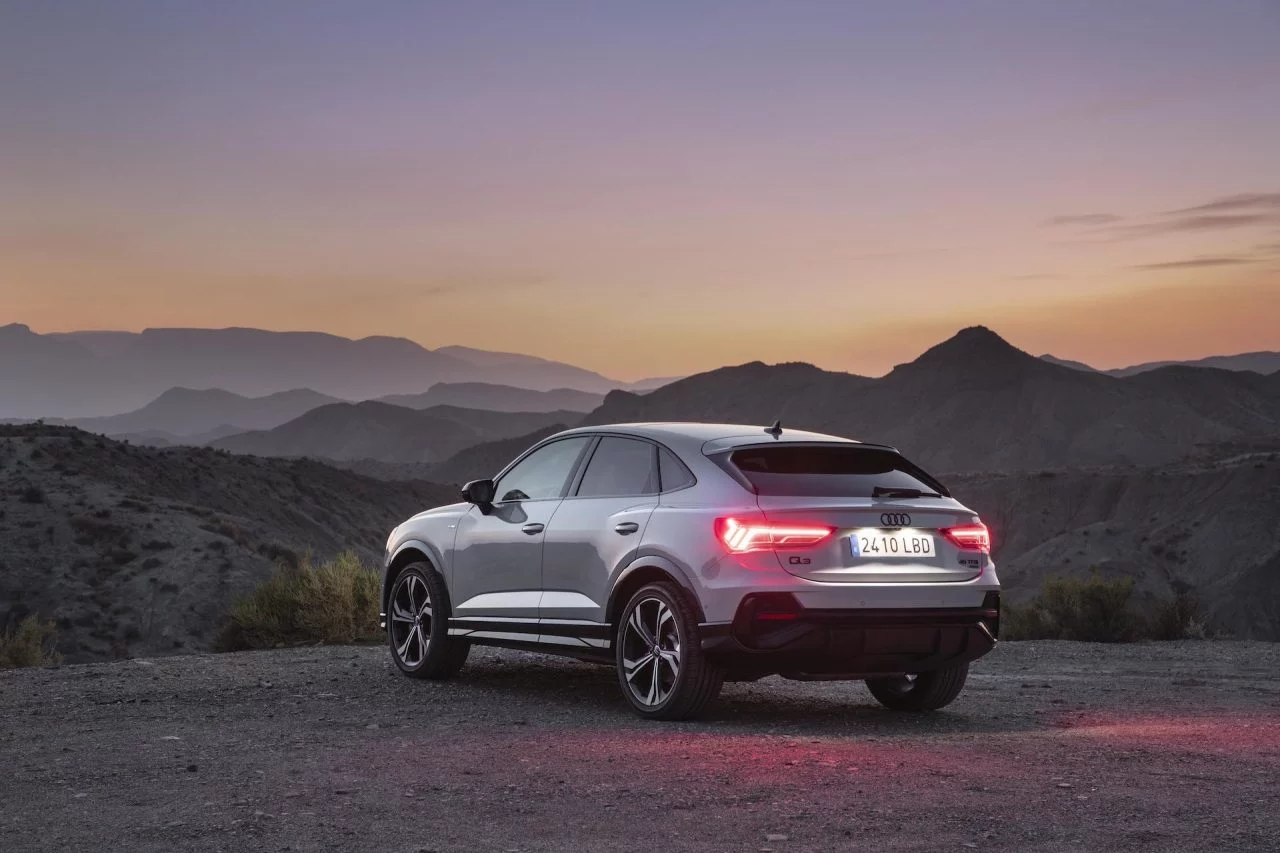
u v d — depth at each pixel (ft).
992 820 15.71
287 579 48.37
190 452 373.20
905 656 24.06
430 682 30.71
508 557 28.53
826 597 22.89
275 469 406.21
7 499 254.06
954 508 24.62
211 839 15.02
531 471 29.43
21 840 15.11
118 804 16.98
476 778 18.47
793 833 15.16
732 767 19.12
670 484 25.27
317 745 21.50
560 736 22.29
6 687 30.40
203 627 216.54
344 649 40.16
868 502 23.75
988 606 24.54
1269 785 17.83
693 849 14.49
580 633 26.35
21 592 220.64
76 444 311.47
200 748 21.35
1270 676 35.76
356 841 14.92
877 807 16.44
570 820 15.92
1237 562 472.44
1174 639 54.29
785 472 24.34
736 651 23.03
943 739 21.99
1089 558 492.54
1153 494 623.36
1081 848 14.38
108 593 223.30
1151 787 17.66
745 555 23.08
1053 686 32.73
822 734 22.94
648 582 25.27
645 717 24.67
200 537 249.34
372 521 420.36
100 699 28.04
